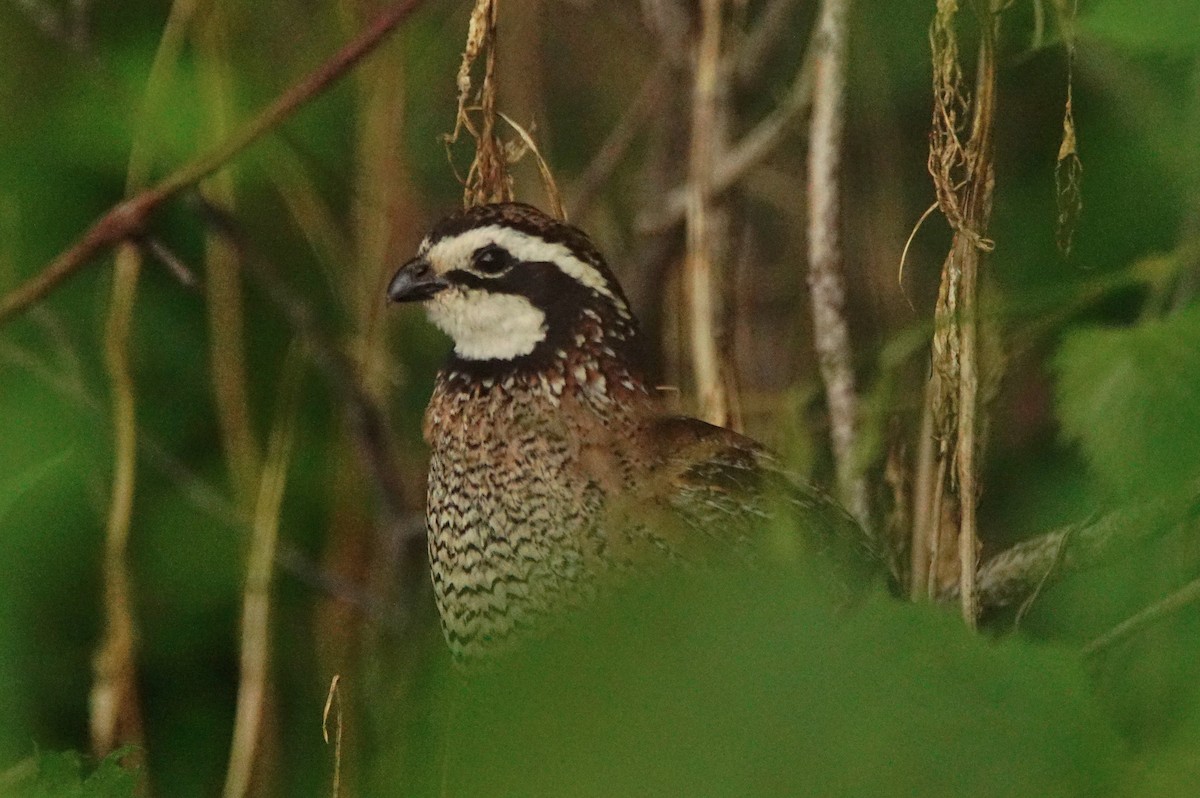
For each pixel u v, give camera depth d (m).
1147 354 5.49
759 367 10.45
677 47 10.50
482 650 7.28
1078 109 8.80
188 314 10.91
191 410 10.88
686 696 1.89
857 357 9.03
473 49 7.75
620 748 1.87
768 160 10.46
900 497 8.54
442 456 7.46
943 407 6.83
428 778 3.00
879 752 1.87
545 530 7.11
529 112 10.79
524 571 7.14
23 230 10.40
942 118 6.68
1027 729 1.93
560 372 7.33
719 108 9.57
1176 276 7.91
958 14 8.06
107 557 9.77
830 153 8.52
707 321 8.51
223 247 10.43
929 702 1.92
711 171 8.91
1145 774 1.96
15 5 10.03
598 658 1.93
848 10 8.55
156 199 8.51
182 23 9.55
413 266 7.71
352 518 10.68
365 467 10.52
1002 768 1.90
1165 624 5.03
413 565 10.29
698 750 1.86
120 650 9.80
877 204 10.03
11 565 9.82
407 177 10.38
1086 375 5.55
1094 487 7.73
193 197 9.72
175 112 9.70
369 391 10.50
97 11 10.42
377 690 10.06
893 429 8.60
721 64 9.59
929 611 2.01
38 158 9.98
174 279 10.84
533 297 7.43
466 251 7.55
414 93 10.92
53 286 8.64
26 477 6.99
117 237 8.51
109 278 10.71
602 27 11.55
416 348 11.35
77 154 9.77
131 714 9.83
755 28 11.24
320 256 10.56
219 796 10.20
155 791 10.12
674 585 2.05
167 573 10.50
